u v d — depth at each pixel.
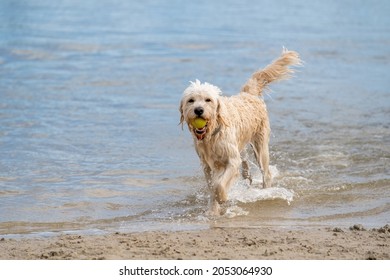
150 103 19.12
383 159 14.09
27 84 21.27
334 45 29.30
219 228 10.18
